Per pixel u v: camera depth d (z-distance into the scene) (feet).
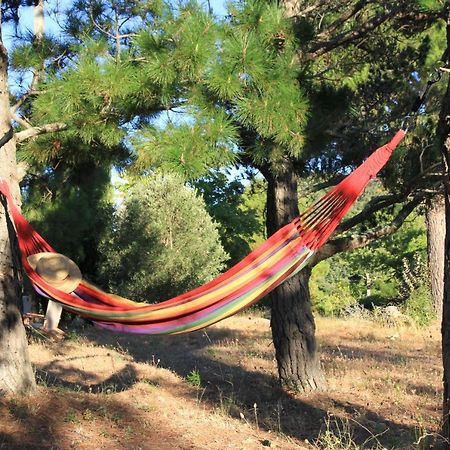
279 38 22.52
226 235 102.17
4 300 23.38
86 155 28.02
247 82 20.65
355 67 31.53
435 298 61.26
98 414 23.88
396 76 30.37
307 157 26.53
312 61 28.48
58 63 25.68
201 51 19.85
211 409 27.84
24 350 23.84
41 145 26.27
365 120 28.99
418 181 27.27
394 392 31.19
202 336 53.11
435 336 52.85
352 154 29.58
